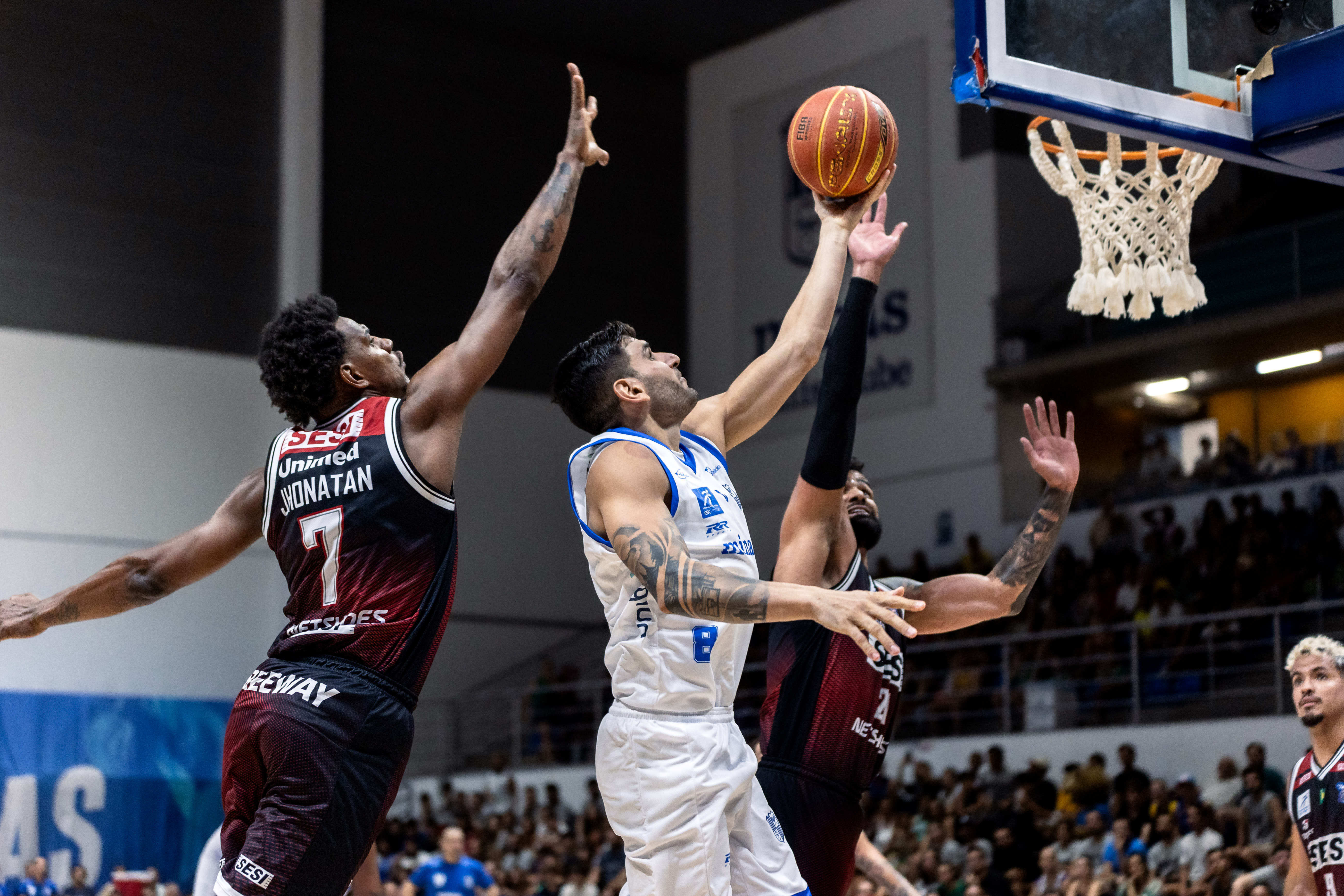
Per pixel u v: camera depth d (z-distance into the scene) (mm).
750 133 21312
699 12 20531
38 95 17016
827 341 3588
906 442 18938
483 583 20000
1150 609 15391
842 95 3721
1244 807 10859
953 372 18547
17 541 16328
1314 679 4461
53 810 16047
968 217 18578
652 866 2908
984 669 15203
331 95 19750
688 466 3004
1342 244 15344
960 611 3785
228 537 3133
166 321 17453
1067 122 3846
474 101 20859
